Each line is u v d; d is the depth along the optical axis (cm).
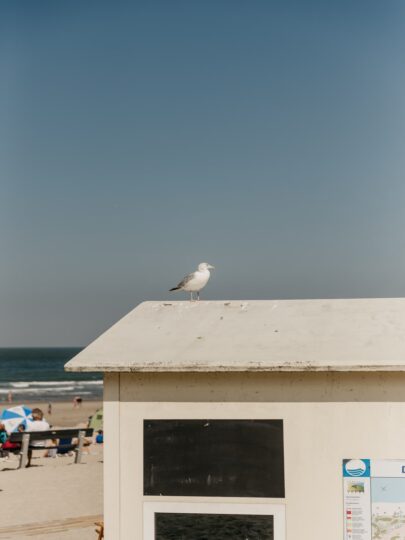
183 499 640
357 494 625
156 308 782
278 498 630
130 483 646
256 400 636
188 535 639
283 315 736
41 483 1364
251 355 633
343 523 624
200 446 641
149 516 644
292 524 628
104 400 654
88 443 1856
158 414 647
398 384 623
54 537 981
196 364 623
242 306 770
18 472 1501
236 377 639
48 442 2048
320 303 764
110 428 652
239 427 638
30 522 1068
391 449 622
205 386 642
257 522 632
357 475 625
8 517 1098
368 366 604
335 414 629
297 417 632
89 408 6384
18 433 1645
